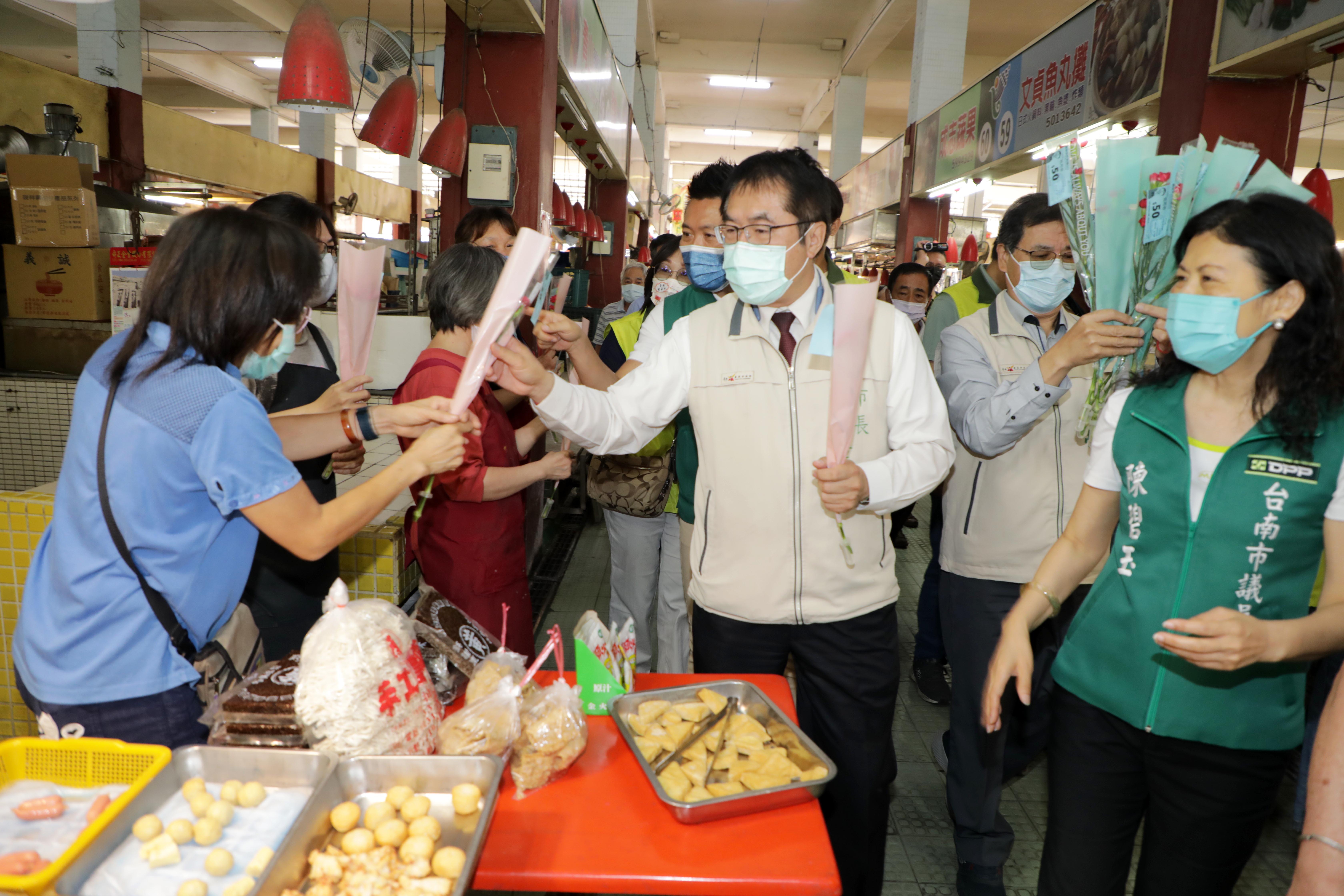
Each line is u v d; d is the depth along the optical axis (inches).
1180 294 49.9
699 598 72.1
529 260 58.0
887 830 79.6
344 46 171.3
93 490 48.0
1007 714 85.0
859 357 59.1
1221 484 50.7
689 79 712.4
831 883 43.4
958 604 86.8
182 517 49.0
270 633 76.2
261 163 406.0
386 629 49.4
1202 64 179.3
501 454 81.3
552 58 181.8
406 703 48.4
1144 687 54.1
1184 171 65.4
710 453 69.9
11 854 38.7
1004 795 105.6
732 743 54.3
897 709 127.0
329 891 39.1
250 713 49.4
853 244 574.2
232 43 517.0
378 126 155.3
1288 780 105.2
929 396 69.2
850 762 71.0
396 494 55.0
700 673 75.2
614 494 105.9
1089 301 72.9
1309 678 85.6
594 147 320.2
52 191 160.6
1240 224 47.8
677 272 125.2
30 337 165.2
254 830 42.9
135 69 299.0
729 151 1026.7
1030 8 467.8
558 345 80.7
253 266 48.2
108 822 39.9
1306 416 47.9
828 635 69.3
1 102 245.1
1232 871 54.6
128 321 131.3
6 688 92.4
